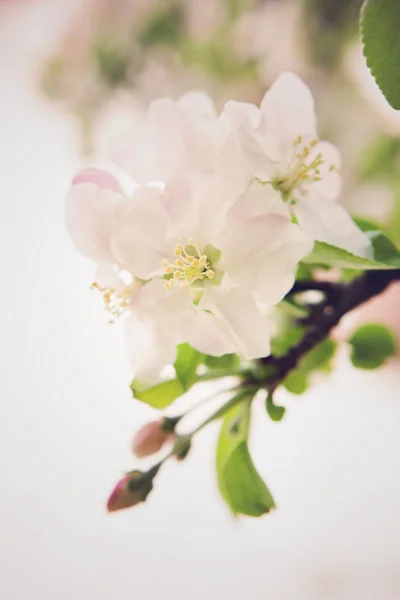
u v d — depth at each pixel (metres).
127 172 0.24
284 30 0.57
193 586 0.46
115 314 0.25
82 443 0.54
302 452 0.49
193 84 0.63
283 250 0.22
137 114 0.67
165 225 0.23
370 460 0.48
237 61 0.60
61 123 0.70
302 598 0.44
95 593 0.47
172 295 0.23
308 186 0.25
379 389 0.51
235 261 0.23
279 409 0.25
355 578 0.44
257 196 0.23
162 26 0.63
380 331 0.30
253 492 0.25
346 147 0.51
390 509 0.46
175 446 0.25
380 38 0.22
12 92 0.72
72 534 0.50
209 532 0.48
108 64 0.65
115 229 0.23
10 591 0.48
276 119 0.25
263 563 0.46
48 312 0.59
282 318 0.27
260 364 0.25
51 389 0.56
